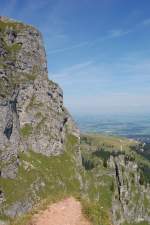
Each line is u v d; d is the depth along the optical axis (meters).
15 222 31.88
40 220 30.39
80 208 32.53
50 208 32.34
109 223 31.77
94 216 31.19
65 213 31.38
